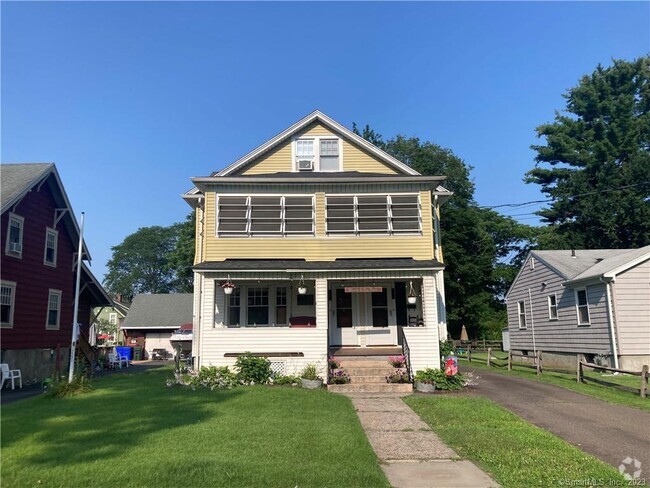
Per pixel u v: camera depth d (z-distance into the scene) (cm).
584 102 4372
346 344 1745
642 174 3894
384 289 1788
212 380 1479
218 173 1903
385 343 1745
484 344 3647
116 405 1114
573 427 938
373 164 1973
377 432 881
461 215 4362
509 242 5284
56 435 812
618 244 3997
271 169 1961
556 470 657
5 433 830
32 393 1591
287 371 1561
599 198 3934
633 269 1947
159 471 620
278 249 1767
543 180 4491
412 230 1786
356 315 1769
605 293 1969
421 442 810
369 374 1491
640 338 1900
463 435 846
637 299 1930
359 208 1800
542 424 964
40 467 640
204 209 1870
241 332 1589
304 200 1805
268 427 872
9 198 1809
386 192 1816
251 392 1309
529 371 1930
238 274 1617
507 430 883
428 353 1545
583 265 2353
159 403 1138
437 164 4572
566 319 2289
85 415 991
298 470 630
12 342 1884
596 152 4103
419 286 1781
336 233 1780
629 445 807
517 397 1281
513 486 599
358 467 648
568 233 4106
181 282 7625
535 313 2619
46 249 2156
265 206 1797
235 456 688
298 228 1784
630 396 1291
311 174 1877
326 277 1616
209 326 1595
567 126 4450
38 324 2067
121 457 683
